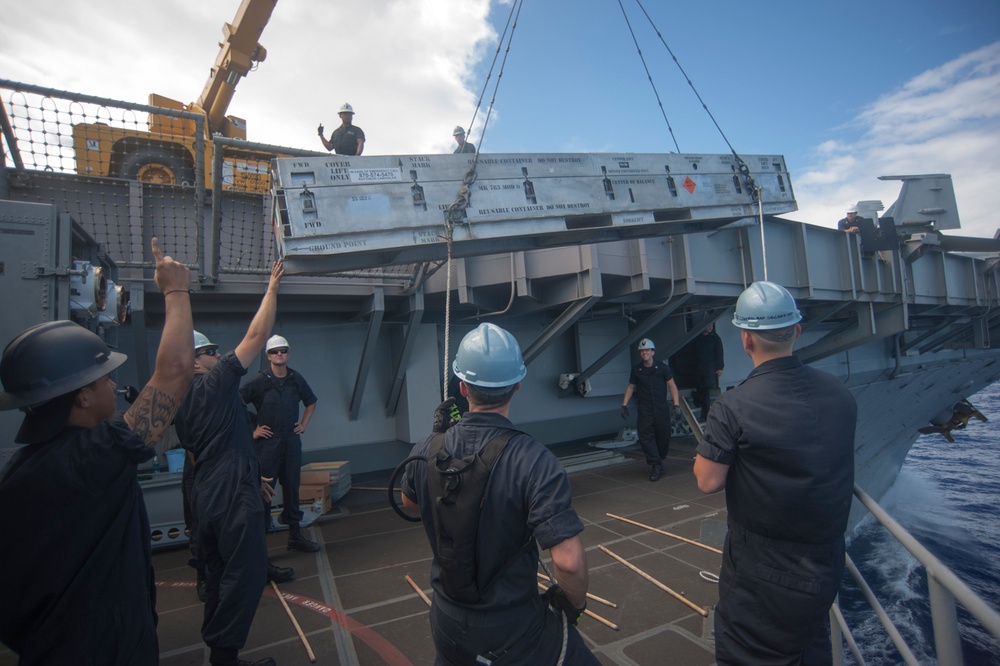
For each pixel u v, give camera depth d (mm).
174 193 5246
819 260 9164
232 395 2891
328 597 3779
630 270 6949
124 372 5824
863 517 13500
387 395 7379
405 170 3400
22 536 1310
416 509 1838
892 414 14102
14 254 3123
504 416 1661
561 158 3939
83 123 3803
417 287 5898
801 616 1803
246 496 2727
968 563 13203
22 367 1385
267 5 8234
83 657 1354
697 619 3301
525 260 6215
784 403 1870
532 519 1444
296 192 3102
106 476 1383
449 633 1532
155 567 4516
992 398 50125
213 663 2598
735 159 4820
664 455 6840
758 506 1880
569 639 1638
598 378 9406
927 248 9945
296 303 6352
